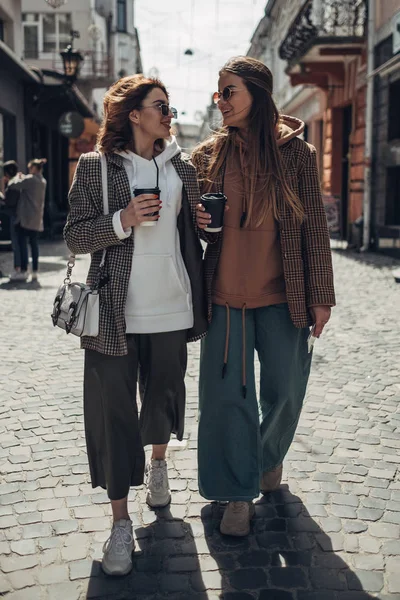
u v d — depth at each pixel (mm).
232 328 2682
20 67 16016
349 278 10281
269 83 2609
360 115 16109
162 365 2654
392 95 14031
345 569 2480
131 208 2400
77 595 2326
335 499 3023
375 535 2719
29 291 9070
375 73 13797
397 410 4215
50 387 4707
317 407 4254
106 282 2508
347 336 6305
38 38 26219
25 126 18688
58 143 24188
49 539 2689
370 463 3414
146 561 2533
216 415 2688
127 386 2547
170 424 2832
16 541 2672
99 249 2514
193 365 5340
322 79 18844
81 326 2439
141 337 2639
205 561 2533
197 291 2656
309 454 3516
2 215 15016
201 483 2713
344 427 3910
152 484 2934
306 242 2684
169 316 2578
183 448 3590
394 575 2443
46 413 4152
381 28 14211
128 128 2547
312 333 2697
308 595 2322
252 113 2598
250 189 2600
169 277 2568
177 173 2613
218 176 2666
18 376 4984
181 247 2656
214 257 2680
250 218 2619
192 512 2910
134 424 2574
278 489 3117
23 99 18344
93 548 2621
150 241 2527
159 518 2857
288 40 18531
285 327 2717
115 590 2355
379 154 14578
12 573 2455
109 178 2514
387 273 10844
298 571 2467
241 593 2336
